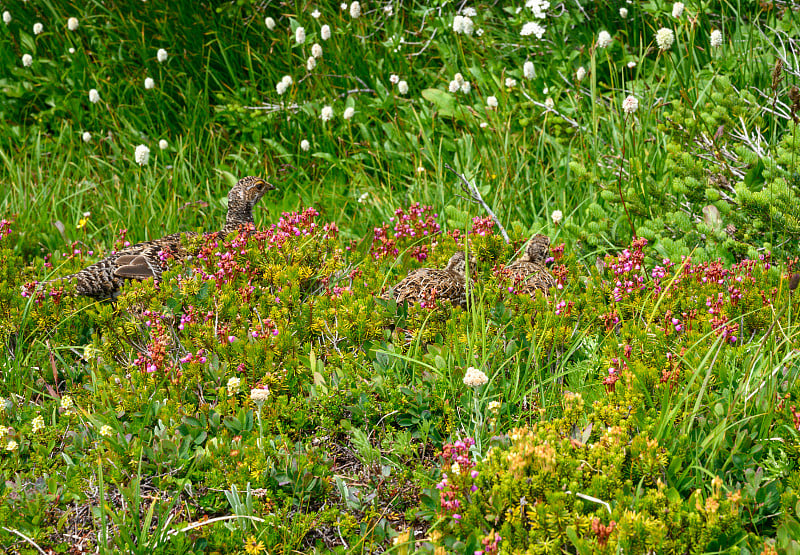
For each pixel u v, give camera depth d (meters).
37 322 6.79
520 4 11.87
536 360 5.79
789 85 9.24
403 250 8.00
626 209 7.77
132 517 5.00
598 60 10.76
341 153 10.82
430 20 11.70
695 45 10.49
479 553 4.36
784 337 5.84
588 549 4.17
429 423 5.53
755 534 4.63
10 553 4.81
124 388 5.82
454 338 6.02
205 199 10.55
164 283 6.88
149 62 12.34
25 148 11.71
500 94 10.59
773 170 7.41
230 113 11.66
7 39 13.02
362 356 6.19
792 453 4.91
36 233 9.45
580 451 4.77
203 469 5.27
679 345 5.93
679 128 8.53
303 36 11.23
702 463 5.03
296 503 5.08
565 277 7.17
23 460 5.50
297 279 7.02
